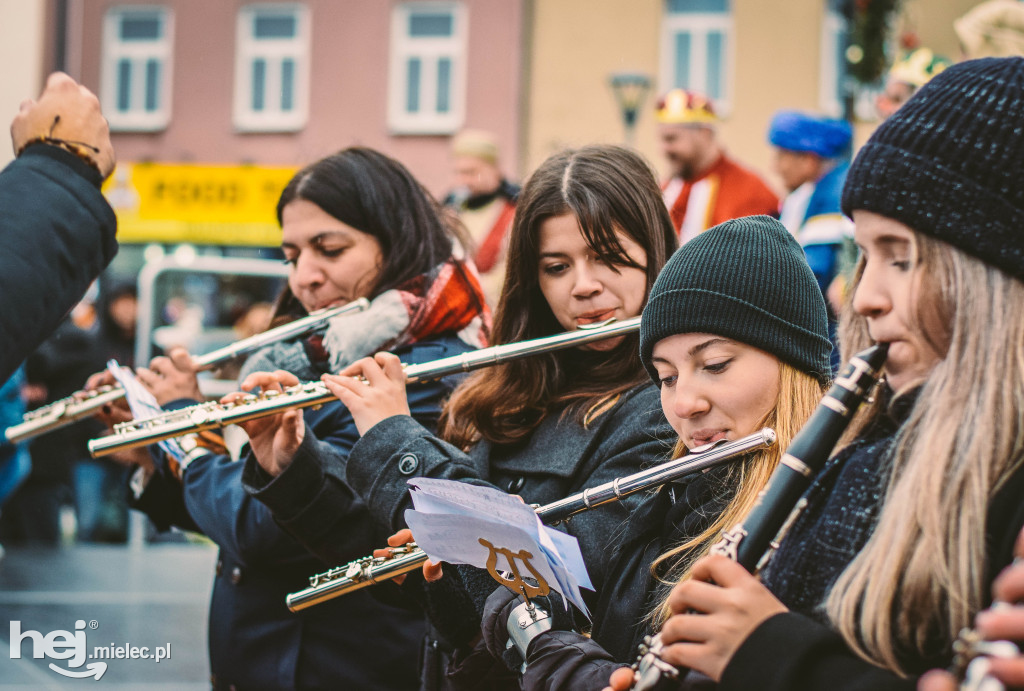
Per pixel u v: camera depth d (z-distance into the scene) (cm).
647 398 260
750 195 661
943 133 169
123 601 678
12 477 709
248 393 298
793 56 1698
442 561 242
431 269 337
